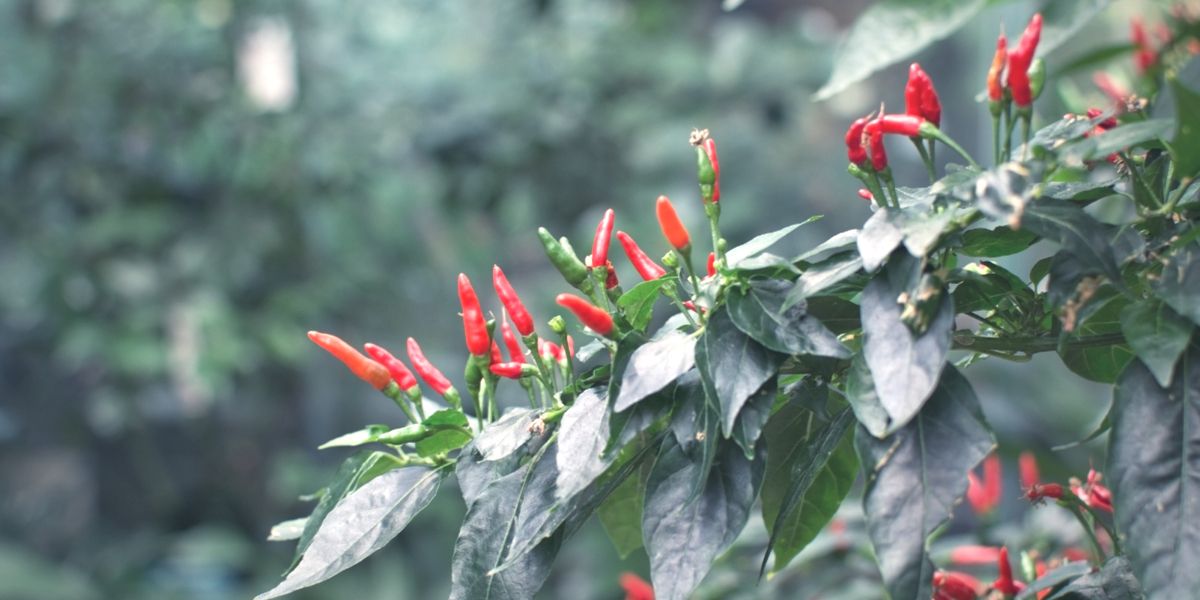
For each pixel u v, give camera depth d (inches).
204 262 186.1
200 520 225.0
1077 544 78.6
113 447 224.7
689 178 193.0
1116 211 71.5
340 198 192.9
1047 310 45.9
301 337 195.3
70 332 182.4
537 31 207.9
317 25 203.0
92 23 193.6
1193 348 39.4
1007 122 41.2
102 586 202.7
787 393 44.7
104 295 184.1
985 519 75.5
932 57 234.5
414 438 46.6
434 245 202.1
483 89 199.2
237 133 191.2
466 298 45.9
